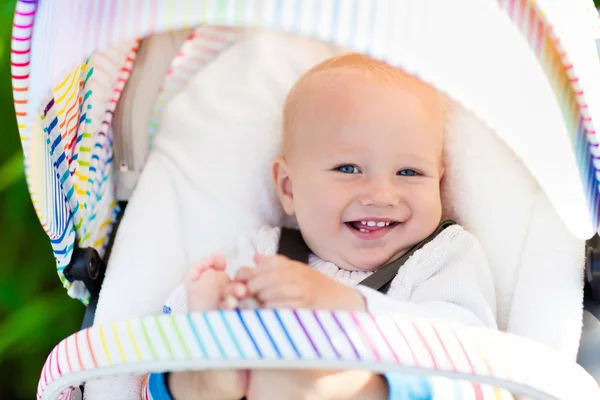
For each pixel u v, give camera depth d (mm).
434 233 1418
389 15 899
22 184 2049
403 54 894
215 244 1535
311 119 1427
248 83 1613
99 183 1485
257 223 1568
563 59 1058
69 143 1323
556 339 1230
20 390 2049
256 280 1063
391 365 879
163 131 1621
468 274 1333
